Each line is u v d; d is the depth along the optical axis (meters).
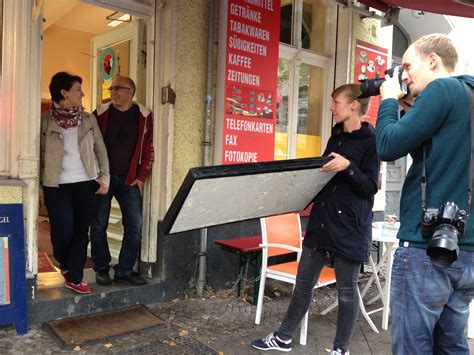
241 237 4.65
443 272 1.69
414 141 1.72
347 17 5.53
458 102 1.68
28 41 3.14
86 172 3.48
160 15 3.93
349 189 2.80
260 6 4.43
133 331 3.31
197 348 3.16
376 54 5.96
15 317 3.13
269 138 4.66
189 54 4.08
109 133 3.86
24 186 3.20
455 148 1.68
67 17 6.19
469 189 1.67
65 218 3.42
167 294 4.05
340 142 2.91
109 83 4.90
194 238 4.22
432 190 1.72
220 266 4.47
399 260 1.81
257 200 2.52
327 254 3.00
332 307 3.92
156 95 3.96
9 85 3.16
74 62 7.46
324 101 5.70
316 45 5.62
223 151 4.26
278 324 3.70
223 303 4.12
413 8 4.70
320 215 2.90
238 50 4.29
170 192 4.01
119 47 4.70
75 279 3.53
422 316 1.72
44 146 3.38
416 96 1.92
